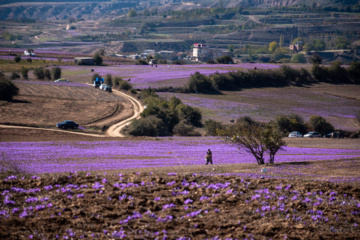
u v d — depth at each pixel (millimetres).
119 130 176750
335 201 36344
